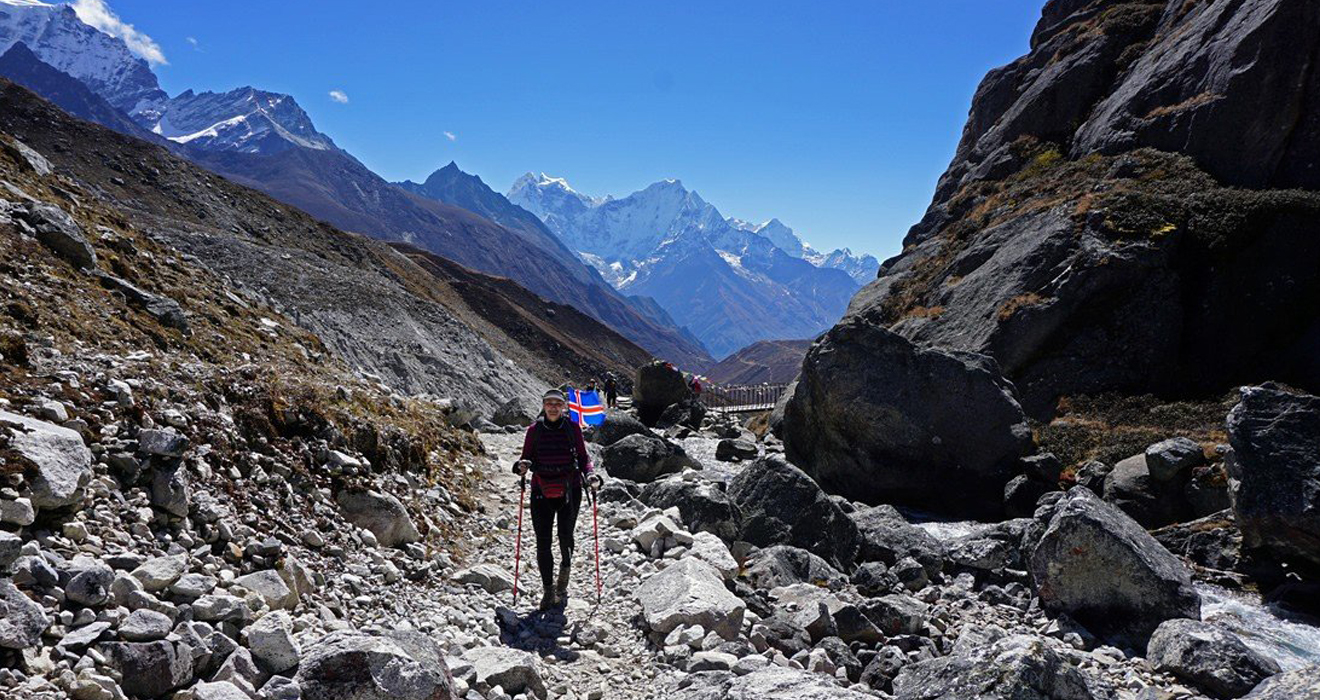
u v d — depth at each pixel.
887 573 12.72
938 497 19.20
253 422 10.34
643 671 8.01
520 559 11.41
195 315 16.05
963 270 31.56
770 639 9.06
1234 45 29.77
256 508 8.79
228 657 5.84
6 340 8.38
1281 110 27.59
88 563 5.76
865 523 15.24
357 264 109.00
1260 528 13.11
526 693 6.95
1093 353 24.11
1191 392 23.16
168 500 7.44
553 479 9.47
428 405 21.03
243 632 6.23
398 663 5.74
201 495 8.00
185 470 8.11
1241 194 25.97
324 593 8.01
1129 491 16.73
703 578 9.66
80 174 88.38
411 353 63.53
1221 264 24.64
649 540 12.09
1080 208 28.05
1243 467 13.36
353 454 11.56
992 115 46.69
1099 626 10.94
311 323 57.69
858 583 12.49
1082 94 38.84
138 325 12.52
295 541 8.70
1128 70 37.31
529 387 80.19
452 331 74.75
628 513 13.93
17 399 7.29
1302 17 27.80
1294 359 22.38
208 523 7.79
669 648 8.31
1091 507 11.53
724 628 8.80
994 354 25.05
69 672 4.82
